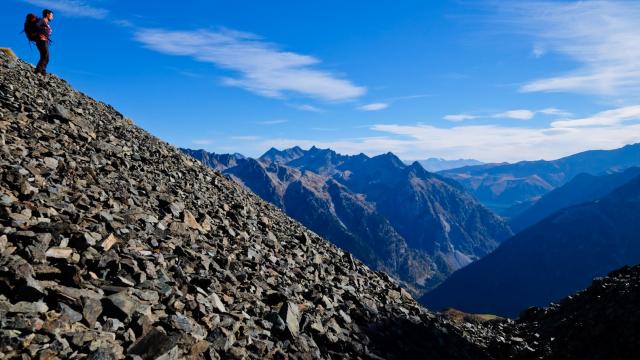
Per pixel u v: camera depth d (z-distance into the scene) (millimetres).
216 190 30094
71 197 14883
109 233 13578
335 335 15414
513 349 24750
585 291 35875
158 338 9594
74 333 8578
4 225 11258
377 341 17359
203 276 14031
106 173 20172
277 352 12188
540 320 34844
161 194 20844
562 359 23938
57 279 10211
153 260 13141
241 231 22312
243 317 12867
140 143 31438
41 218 12461
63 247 11328
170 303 11438
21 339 7730
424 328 21406
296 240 26766
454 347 21281
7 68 29906
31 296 9078
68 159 18688
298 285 18297
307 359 12766
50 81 33969
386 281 29578
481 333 27234
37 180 15109
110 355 8500
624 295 27250
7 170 13797
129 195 18172
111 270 11602
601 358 22734
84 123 26453
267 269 18547
